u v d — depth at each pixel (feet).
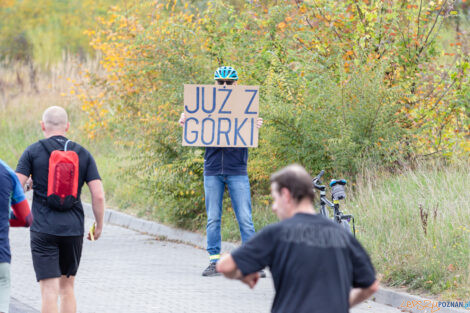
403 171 72.49
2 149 139.33
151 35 84.69
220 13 86.89
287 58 80.43
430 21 84.12
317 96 73.10
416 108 77.30
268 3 85.76
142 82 98.84
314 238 22.94
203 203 77.15
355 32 80.89
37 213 38.86
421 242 55.21
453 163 75.10
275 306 22.95
